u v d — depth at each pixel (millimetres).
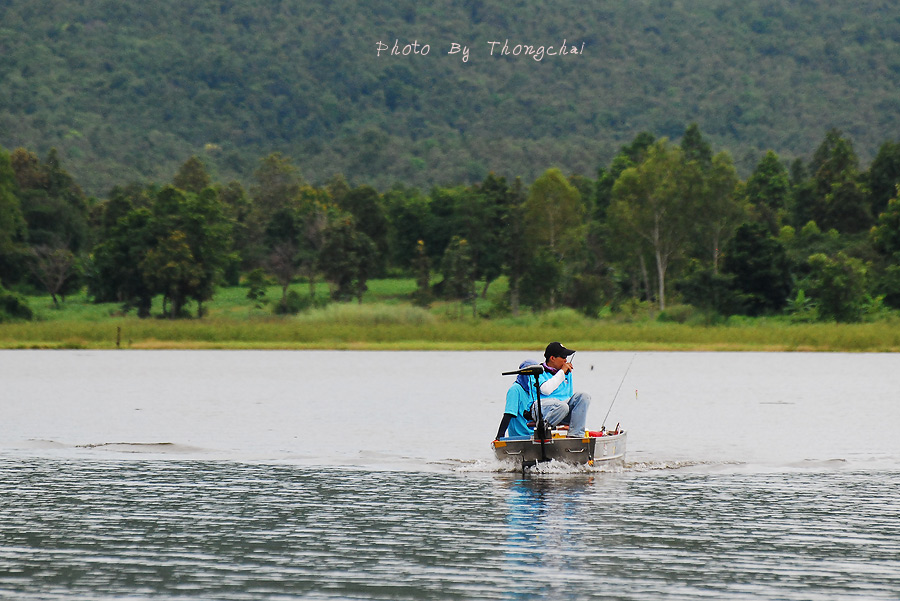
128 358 135000
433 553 28688
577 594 24828
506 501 36094
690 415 66250
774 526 32062
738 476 41812
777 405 72625
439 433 55750
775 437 54469
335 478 41094
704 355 146250
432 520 32938
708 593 24891
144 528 31875
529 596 24688
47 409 68812
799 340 161625
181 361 128875
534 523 32531
